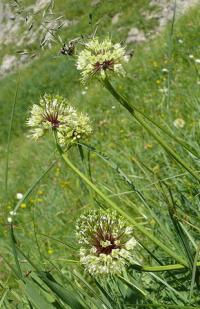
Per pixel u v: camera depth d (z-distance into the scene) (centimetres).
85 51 245
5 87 2442
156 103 980
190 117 706
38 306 211
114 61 241
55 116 256
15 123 2045
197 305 272
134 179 508
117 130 995
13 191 1159
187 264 216
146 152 685
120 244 219
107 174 709
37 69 2347
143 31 2289
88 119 270
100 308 254
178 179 454
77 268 470
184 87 951
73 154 898
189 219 351
